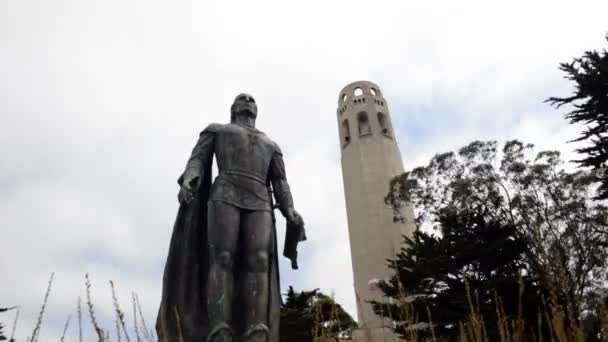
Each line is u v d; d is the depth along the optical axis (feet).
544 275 9.88
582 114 52.60
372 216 139.64
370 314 89.71
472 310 10.44
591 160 52.47
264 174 18.13
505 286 51.16
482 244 61.16
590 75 51.24
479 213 69.26
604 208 71.05
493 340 47.01
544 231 64.85
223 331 15.30
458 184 76.07
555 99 54.03
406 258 64.34
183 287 16.38
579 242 67.41
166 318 15.92
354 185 150.00
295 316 65.10
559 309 9.06
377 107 166.61
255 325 15.74
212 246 16.52
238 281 16.70
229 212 16.85
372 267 131.23
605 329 9.30
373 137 156.97
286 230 18.24
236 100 19.88
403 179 87.35
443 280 58.34
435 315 54.03
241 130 18.51
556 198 71.87
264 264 16.61
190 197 16.63
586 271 66.33
